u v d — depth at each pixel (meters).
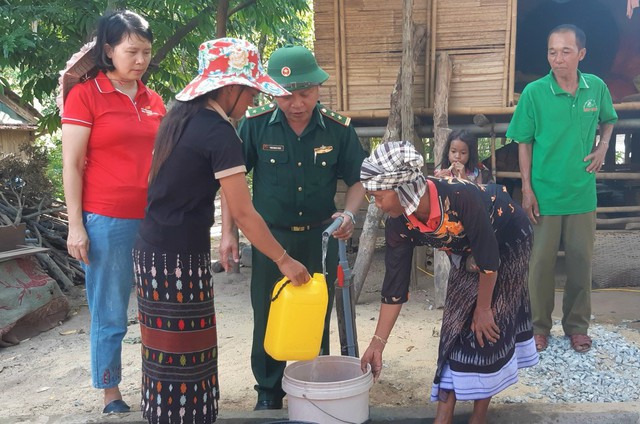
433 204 2.63
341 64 6.44
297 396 2.87
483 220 2.67
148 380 2.80
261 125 3.32
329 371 3.20
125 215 3.42
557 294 6.03
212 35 8.52
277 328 2.87
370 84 6.43
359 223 7.81
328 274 3.51
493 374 2.95
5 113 13.29
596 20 8.38
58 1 7.06
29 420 3.35
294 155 3.30
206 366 2.81
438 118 6.01
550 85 4.18
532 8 8.62
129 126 3.40
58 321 5.68
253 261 3.45
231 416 3.31
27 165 7.77
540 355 4.25
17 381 4.30
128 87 3.50
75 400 3.91
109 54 3.33
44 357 4.79
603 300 5.78
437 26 6.25
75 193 3.34
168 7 8.09
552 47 4.13
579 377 3.89
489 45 6.17
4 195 7.51
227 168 2.54
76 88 3.34
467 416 3.30
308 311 2.83
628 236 6.30
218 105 2.65
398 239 2.94
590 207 4.25
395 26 6.30
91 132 3.36
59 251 7.37
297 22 11.46
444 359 2.97
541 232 4.29
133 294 6.53
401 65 5.98
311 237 3.44
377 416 3.28
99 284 3.42
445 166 5.01
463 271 2.99
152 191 2.68
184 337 2.73
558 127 4.16
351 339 3.21
